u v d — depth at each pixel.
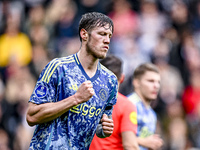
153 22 38.34
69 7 39.97
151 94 17.92
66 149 11.77
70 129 11.87
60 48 37.38
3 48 38.50
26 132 31.92
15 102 33.31
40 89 11.76
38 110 11.52
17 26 39.56
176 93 33.84
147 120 17.67
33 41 38.53
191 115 34.03
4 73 37.25
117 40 37.00
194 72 36.47
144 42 37.00
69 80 11.89
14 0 42.69
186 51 37.28
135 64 34.78
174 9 40.00
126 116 16.38
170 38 37.09
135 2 39.28
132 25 37.62
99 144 16.36
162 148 30.98
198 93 34.88
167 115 32.22
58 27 39.50
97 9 39.44
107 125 12.28
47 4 41.62
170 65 35.72
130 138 16.20
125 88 30.75
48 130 11.80
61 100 11.82
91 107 12.10
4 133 32.44
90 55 12.19
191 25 40.53
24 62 37.94
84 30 12.19
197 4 41.78
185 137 31.80
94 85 12.28
